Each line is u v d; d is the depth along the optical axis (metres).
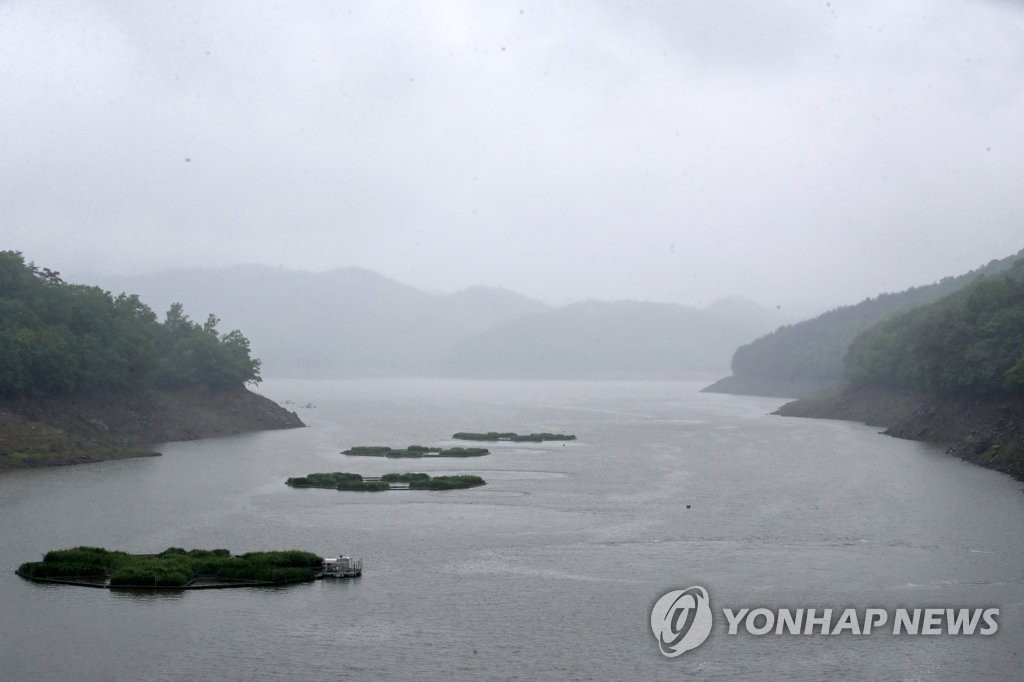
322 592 76.88
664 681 58.50
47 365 175.12
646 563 85.94
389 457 175.38
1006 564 84.38
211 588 77.81
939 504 114.88
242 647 64.19
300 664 61.22
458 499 122.94
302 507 115.94
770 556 88.19
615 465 161.75
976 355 184.25
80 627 68.00
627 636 66.44
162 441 197.50
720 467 156.38
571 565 85.44
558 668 60.59
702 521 105.81
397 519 108.00
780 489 129.38
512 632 67.06
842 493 124.81
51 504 115.19
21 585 78.12
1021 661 61.78
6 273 194.75
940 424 197.75
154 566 79.81
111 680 58.81
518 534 99.19
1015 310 189.38
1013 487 127.88
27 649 63.84
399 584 79.31
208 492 127.25
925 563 85.00
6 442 155.12
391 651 63.50
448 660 61.91
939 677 59.12
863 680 58.75
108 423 187.50
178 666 60.94
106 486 131.12
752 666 61.00
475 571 83.44
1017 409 163.75
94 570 80.44
